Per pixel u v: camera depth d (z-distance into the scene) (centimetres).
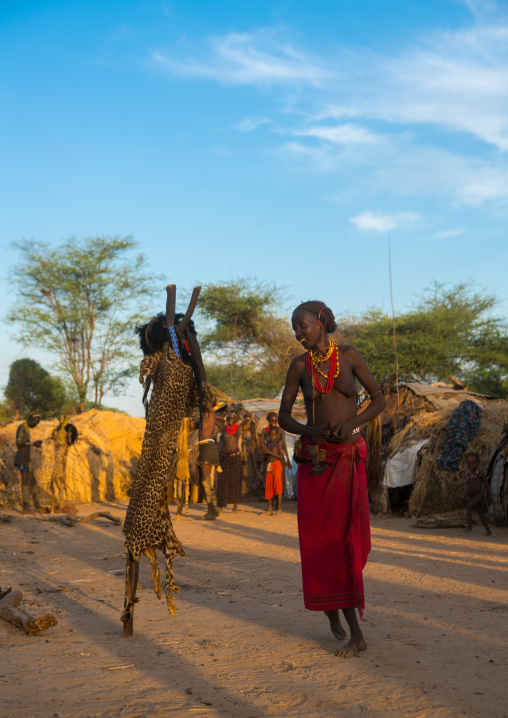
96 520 1202
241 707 272
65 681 311
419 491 1127
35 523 1154
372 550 793
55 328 3644
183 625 434
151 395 431
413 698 284
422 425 1188
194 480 1438
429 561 709
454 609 474
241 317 3422
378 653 359
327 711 267
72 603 520
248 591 559
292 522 1129
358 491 370
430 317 3030
